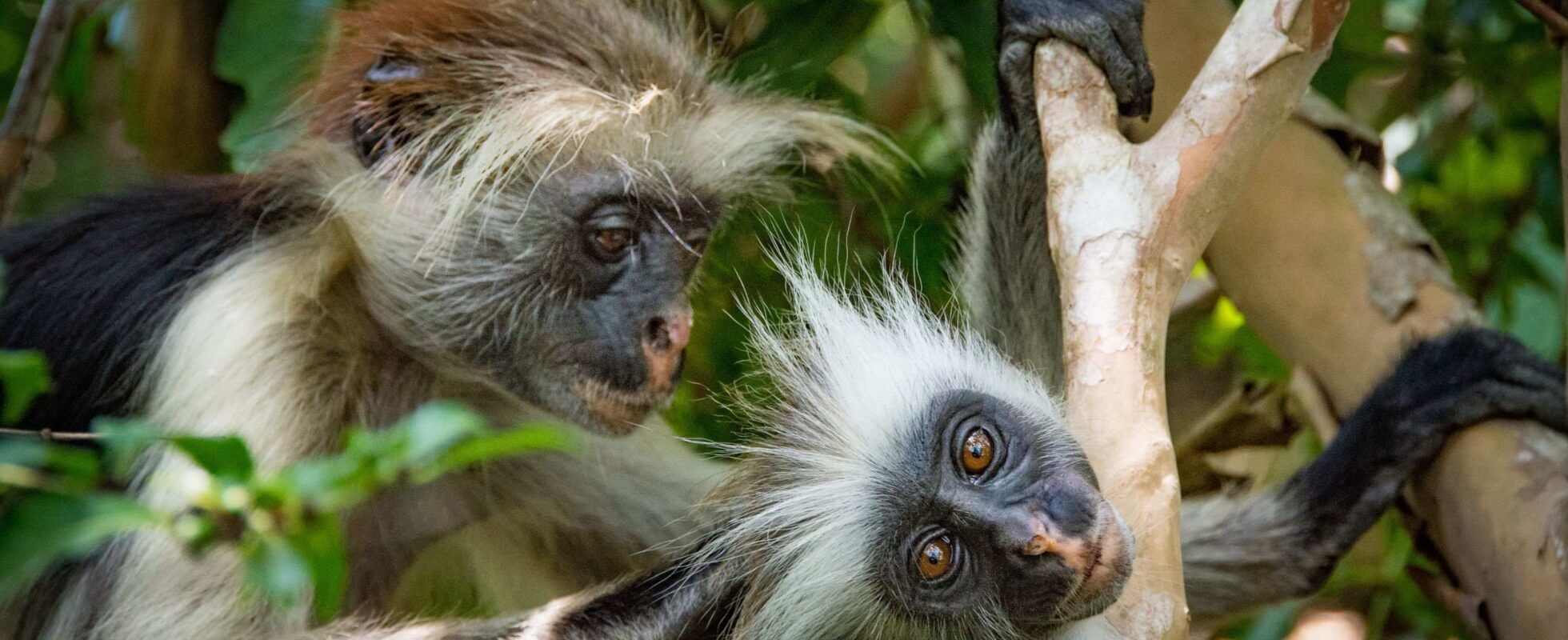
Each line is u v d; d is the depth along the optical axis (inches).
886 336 327.3
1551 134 422.0
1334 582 382.9
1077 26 298.8
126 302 293.0
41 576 289.4
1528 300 470.6
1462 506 305.1
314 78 341.7
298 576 163.2
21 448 169.9
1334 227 318.3
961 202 385.7
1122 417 247.1
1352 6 421.1
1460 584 313.1
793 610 300.0
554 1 330.0
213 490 167.3
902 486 292.8
